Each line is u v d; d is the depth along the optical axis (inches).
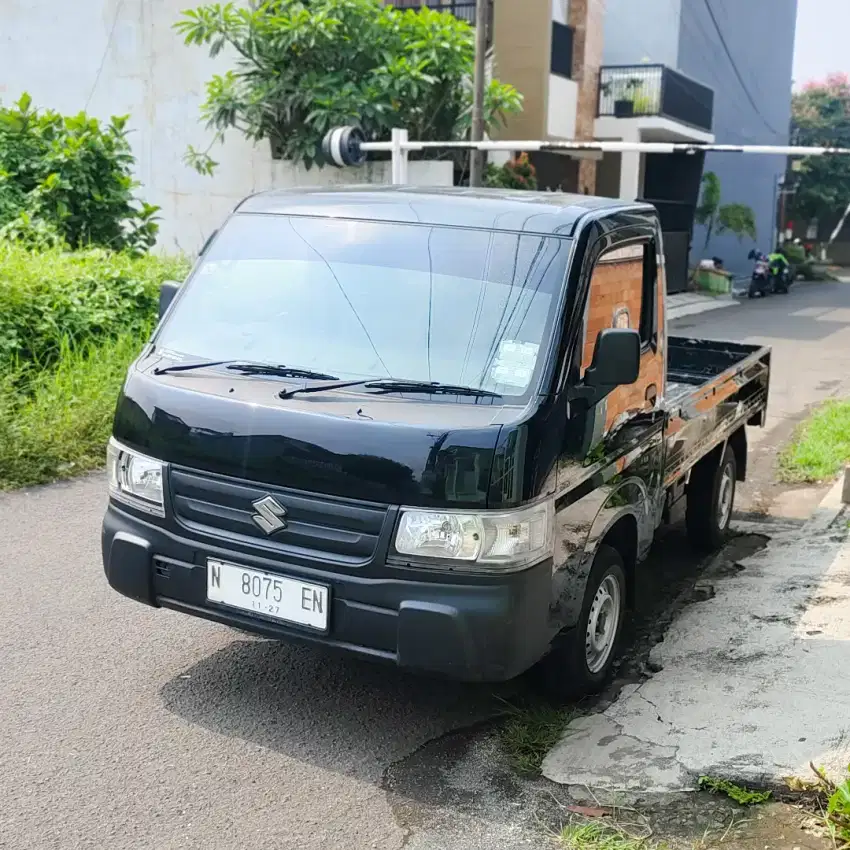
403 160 496.1
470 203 166.7
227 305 165.5
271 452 138.0
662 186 1087.0
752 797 135.8
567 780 141.3
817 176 1877.5
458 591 131.0
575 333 148.6
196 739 148.9
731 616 202.5
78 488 274.1
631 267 173.3
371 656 135.3
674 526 275.3
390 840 126.8
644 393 179.2
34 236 457.4
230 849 123.6
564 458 142.6
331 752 147.3
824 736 149.4
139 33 677.9
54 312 357.7
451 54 607.5
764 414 290.2
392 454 131.8
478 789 139.0
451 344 148.5
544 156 860.6
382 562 132.4
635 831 129.2
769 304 1067.9
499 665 133.6
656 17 1047.0
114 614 192.5
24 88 714.8
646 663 183.0
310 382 147.7
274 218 173.8
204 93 671.1
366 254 162.2
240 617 143.4
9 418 294.2
